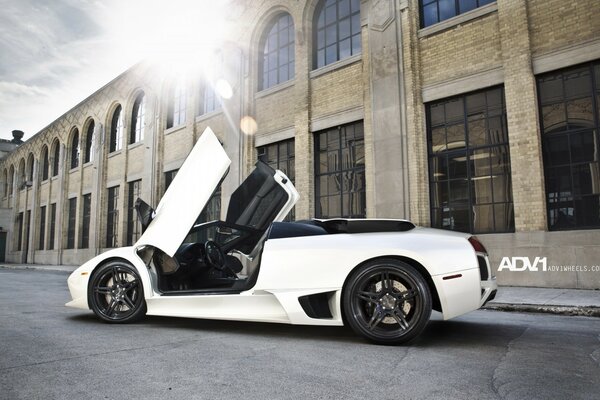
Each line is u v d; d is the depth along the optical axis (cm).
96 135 2178
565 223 754
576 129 759
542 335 368
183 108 1692
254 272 383
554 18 783
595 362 279
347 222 375
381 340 327
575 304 534
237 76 1392
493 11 858
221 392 221
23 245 2884
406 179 933
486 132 867
